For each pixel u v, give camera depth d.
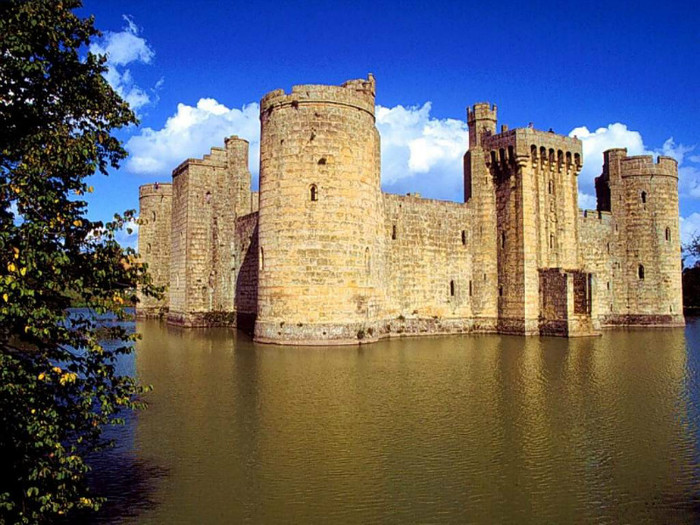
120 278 11.42
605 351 37.38
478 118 53.31
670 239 60.09
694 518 11.94
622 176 60.91
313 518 11.84
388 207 47.09
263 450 15.81
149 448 15.95
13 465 9.94
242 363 30.09
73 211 11.16
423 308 48.97
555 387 24.53
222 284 55.31
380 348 37.53
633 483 13.73
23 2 11.82
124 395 11.63
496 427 18.20
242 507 12.30
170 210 66.19
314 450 15.86
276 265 38.81
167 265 66.00
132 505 12.35
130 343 39.38
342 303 38.41
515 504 12.55
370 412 19.86
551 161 52.06
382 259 45.56
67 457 10.23
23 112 11.56
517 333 49.41
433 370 28.47
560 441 16.81
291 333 38.00
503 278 51.09
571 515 12.03
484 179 52.28
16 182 10.45
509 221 50.75
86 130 12.48
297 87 38.88
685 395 23.08
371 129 40.84
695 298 88.38
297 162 38.56
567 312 47.84
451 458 15.30
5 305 9.38
